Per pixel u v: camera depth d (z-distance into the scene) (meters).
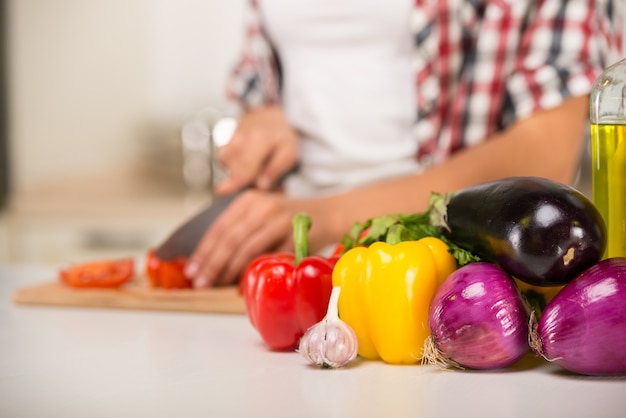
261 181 1.58
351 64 1.72
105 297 1.26
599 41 1.51
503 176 1.42
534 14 1.55
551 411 0.62
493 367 0.74
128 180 3.53
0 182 3.57
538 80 1.47
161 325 1.10
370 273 0.78
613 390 0.68
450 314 0.72
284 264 0.87
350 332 0.78
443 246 0.79
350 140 1.74
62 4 3.52
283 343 0.88
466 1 1.62
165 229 3.11
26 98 3.58
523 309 0.72
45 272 1.70
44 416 0.66
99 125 3.53
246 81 1.94
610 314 0.68
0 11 3.55
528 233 0.72
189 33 3.45
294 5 1.73
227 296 1.22
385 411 0.63
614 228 0.80
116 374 0.81
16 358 0.90
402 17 1.66
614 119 0.79
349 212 1.36
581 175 2.57
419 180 1.40
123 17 3.48
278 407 0.66
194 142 3.35
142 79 3.48
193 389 0.73
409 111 1.71
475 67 1.61
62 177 3.55
